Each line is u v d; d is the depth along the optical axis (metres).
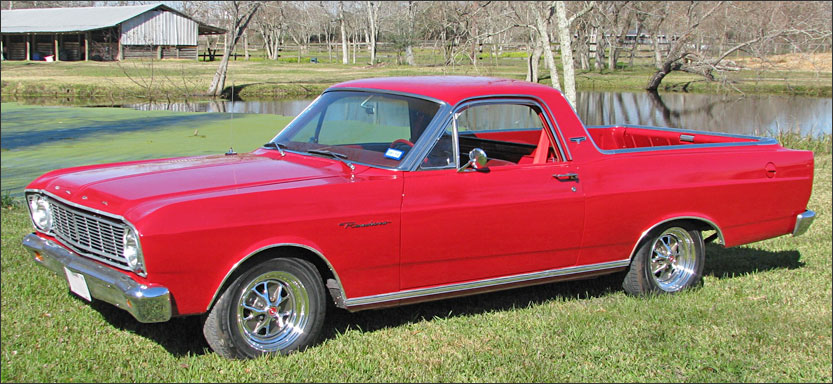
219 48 73.88
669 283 5.80
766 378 4.34
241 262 4.02
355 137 5.04
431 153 4.63
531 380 4.12
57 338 4.52
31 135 20.59
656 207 5.36
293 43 110.56
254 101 36.94
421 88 4.95
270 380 3.97
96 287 4.14
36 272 5.88
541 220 4.93
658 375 4.29
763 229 5.89
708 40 41.84
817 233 8.27
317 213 4.21
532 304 5.42
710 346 4.73
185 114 27.12
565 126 5.13
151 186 4.22
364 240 4.37
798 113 32.09
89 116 26.28
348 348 4.46
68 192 4.41
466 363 4.31
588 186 5.10
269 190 4.14
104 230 4.12
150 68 48.91
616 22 50.06
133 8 62.16
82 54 57.84
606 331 4.86
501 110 5.09
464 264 4.76
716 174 5.59
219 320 4.08
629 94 42.03
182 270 3.90
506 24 29.22
